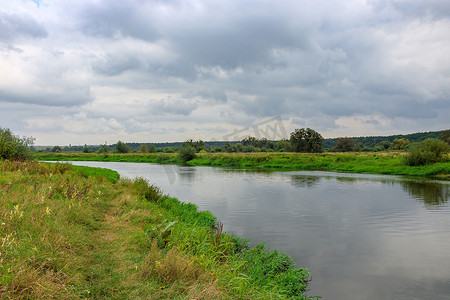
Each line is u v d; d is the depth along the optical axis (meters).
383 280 7.57
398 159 43.41
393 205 17.44
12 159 22.39
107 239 6.90
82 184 12.95
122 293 4.33
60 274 4.49
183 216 12.25
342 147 110.88
